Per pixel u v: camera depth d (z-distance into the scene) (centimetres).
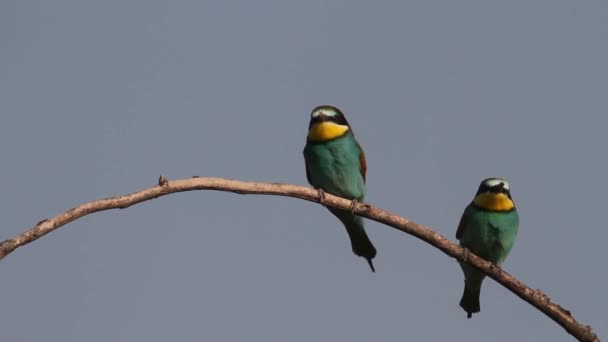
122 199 862
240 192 954
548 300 1026
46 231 807
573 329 1005
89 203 839
